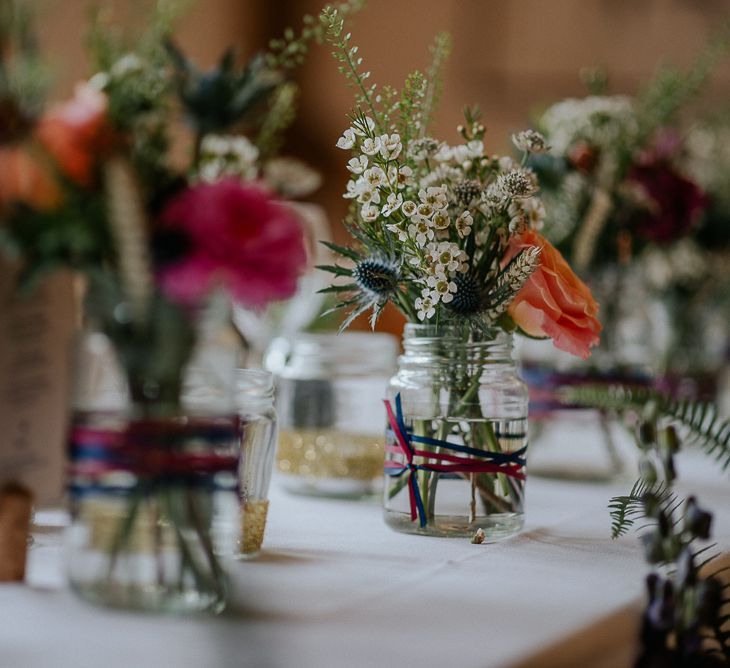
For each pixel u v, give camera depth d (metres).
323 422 1.67
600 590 1.09
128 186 0.89
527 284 1.33
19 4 0.95
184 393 0.94
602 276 2.02
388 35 5.01
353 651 0.86
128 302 0.91
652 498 1.15
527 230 1.37
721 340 2.73
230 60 0.99
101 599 0.95
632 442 2.06
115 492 0.93
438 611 0.99
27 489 1.04
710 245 2.57
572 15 4.76
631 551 1.30
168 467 0.93
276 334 2.11
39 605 0.96
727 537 1.39
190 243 0.90
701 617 1.04
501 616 0.98
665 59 4.62
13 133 0.91
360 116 1.37
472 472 1.33
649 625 1.04
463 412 1.33
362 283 1.29
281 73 1.14
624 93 4.70
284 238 0.90
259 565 1.17
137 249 0.89
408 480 1.35
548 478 1.90
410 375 1.36
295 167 1.07
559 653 0.91
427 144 1.39
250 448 1.23
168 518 0.94
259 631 0.91
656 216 2.04
